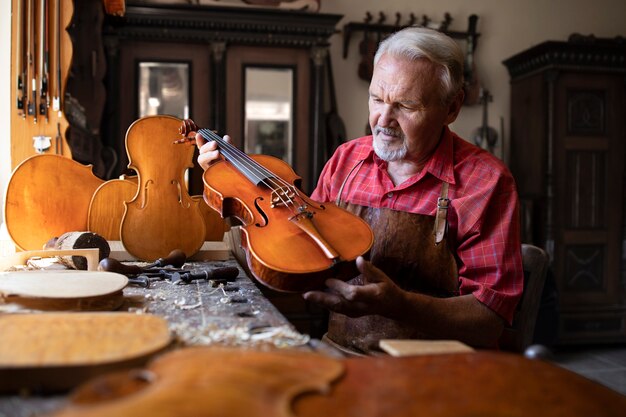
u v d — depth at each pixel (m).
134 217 1.82
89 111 3.57
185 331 0.97
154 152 1.86
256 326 1.02
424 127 1.62
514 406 0.64
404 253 1.65
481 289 1.54
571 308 4.68
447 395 0.66
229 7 3.98
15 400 0.70
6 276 1.23
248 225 1.32
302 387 0.65
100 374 0.73
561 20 5.22
